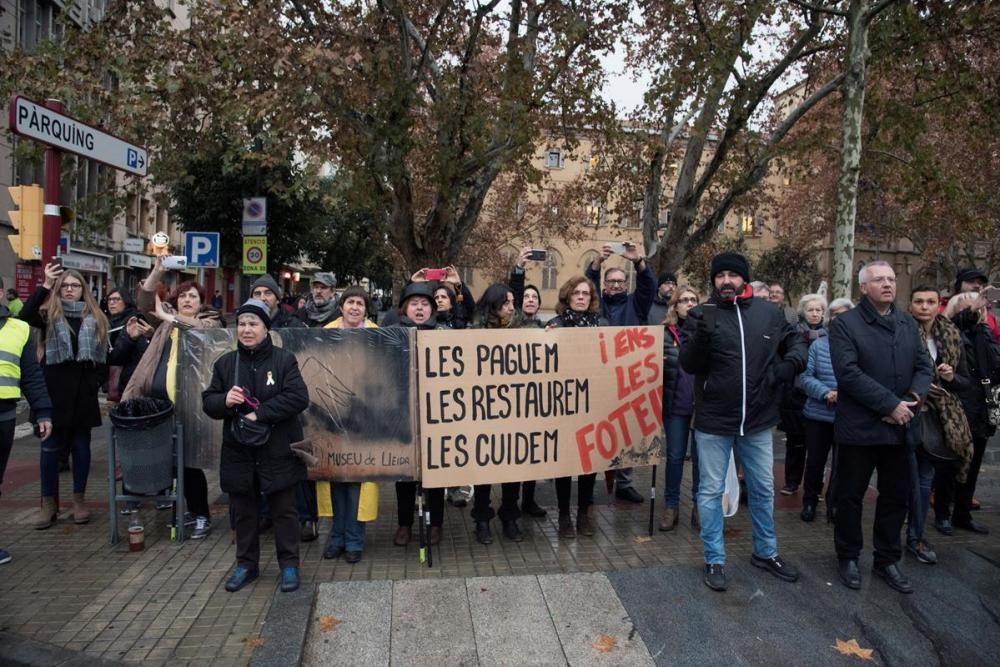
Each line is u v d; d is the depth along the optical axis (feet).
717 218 42.88
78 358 17.28
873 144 43.09
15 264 56.29
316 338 15.61
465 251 105.40
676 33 38.65
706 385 14.21
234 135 31.30
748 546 16.42
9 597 13.39
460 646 11.89
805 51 40.52
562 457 16.33
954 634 12.48
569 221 101.35
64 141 17.46
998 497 21.98
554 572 14.79
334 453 15.49
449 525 18.04
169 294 21.12
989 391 17.33
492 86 36.37
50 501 17.46
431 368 15.66
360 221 92.79
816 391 17.93
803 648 11.96
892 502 14.10
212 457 16.43
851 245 29.99
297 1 33.22
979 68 40.52
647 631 12.39
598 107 38.52
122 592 13.64
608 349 16.69
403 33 34.19
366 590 13.57
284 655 11.26
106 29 33.19
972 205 46.21
